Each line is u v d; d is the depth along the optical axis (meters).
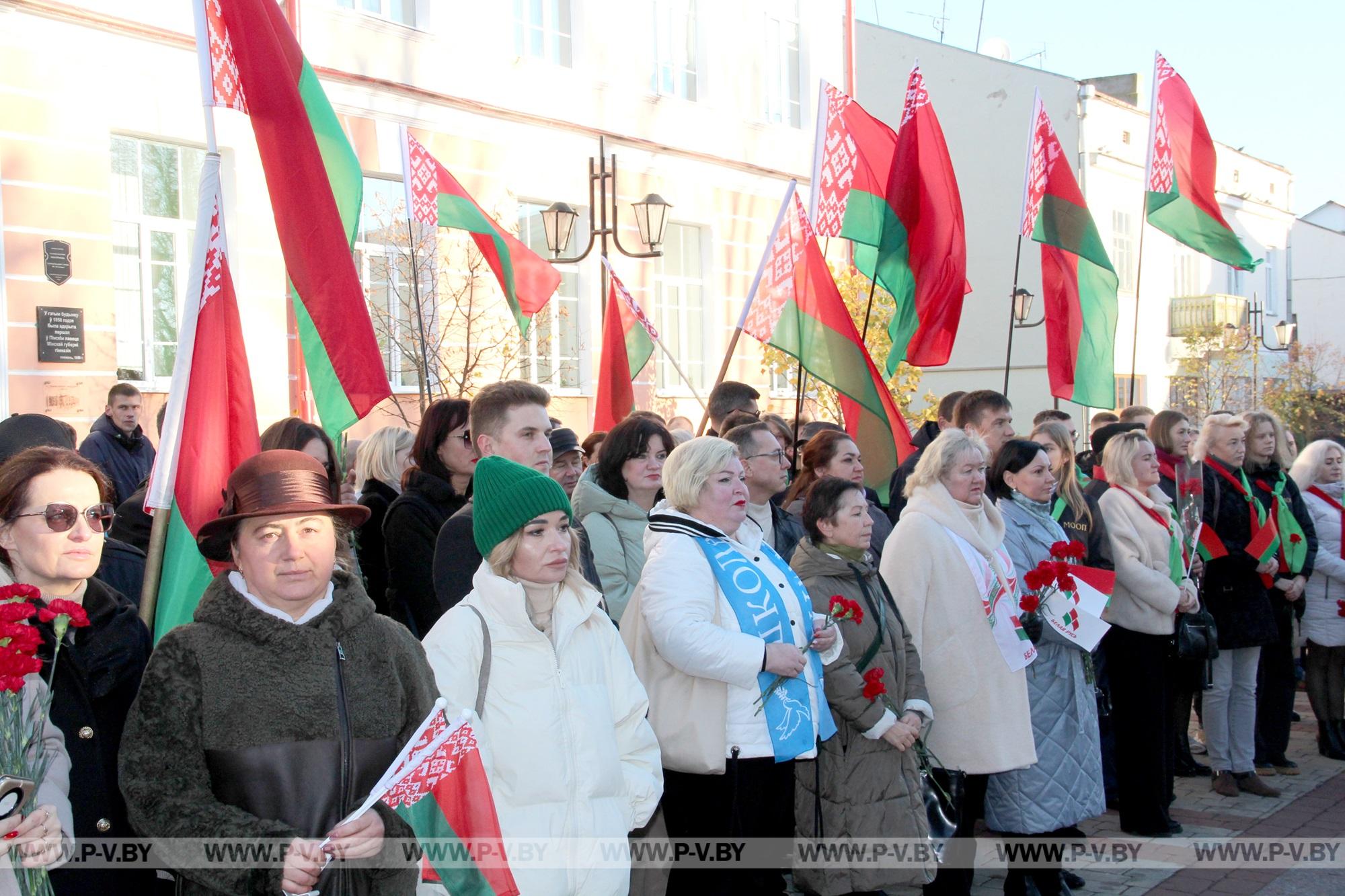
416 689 2.98
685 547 4.18
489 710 3.28
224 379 3.76
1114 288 8.77
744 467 5.23
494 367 11.88
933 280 7.46
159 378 9.78
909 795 4.66
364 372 4.30
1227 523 7.18
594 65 13.63
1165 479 7.37
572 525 4.29
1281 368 28.23
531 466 4.07
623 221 13.97
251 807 2.68
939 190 7.46
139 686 3.02
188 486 3.64
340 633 2.84
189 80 9.75
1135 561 6.21
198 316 3.74
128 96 9.30
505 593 3.33
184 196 9.97
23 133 8.61
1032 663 5.25
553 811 3.24
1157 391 26.28
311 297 4.27
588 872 3.25
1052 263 8.80
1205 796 7.18
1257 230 31.97
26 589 2.62
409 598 4.42
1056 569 4.98
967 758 4.91
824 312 7.08
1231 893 5.50
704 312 15.49
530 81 12.83
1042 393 23.23
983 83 23.62
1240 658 7.20
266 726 2.71
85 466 3.03
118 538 4.64
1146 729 6.26
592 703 3.39
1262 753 7.79
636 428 4.93
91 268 9.03
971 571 5.01
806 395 14.51
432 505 4.54
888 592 4.87
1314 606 8.12
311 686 2.76
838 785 4.63
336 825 2.68
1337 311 38.34
